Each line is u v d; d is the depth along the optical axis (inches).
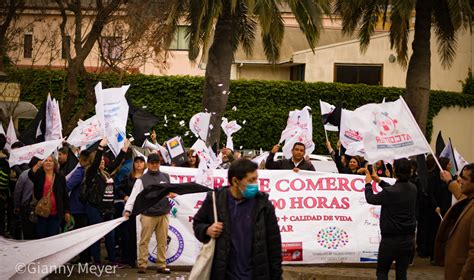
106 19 848.9
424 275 497.7
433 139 1330.0
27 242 406.0
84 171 490.0
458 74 1413.6
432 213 559.2
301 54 1413.6
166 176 454.9
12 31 965.8
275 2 793.6
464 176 319.0
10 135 568.1
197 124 618.2
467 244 311.4
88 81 839.7
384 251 371.2
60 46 1214.9
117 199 506.6
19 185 468.4
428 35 895.7
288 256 500.4
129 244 499.5
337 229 507.2
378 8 939.3
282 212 504.4
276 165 534.0
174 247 491.5
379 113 415.8
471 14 858.1
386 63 1406.3
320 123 1278.3
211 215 260.1
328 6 811.4
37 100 1213.1
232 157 573.9
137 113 540.7
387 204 367.2
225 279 253.3
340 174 515.2
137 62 1040.2
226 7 836.6
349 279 466.0
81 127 529.0
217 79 838.5
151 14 924.0
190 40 881.5
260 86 1277.1
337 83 1289.4
